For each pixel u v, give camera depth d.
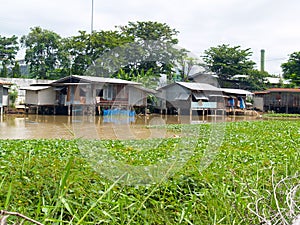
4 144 9.27
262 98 44.97
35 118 27.20
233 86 50.69
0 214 1.83
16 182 3.83
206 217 3.29
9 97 33.25
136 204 3.47
